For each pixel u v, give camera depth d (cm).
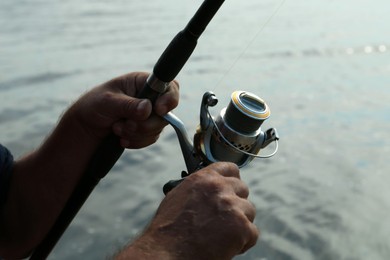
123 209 191
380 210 196
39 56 422
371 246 173
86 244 170
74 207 65
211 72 395
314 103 327
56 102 307
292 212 193
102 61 415
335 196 206
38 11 628
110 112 61
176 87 59
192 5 714
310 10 764
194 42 53
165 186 52
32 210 70
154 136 61
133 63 413
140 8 681
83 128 65
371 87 371
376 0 889
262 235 178
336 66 436
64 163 68
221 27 605
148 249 41
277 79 386
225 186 44
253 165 231
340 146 257
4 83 344
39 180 69
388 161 240
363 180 221
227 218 42
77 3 699
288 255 168
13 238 72
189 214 42
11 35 499
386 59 464
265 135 53
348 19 687
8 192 70
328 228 183
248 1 832
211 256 41
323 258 167
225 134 51
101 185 206
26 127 264
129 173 217
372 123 292
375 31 598
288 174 224
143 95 57
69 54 433
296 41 536
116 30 541
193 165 53
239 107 51
